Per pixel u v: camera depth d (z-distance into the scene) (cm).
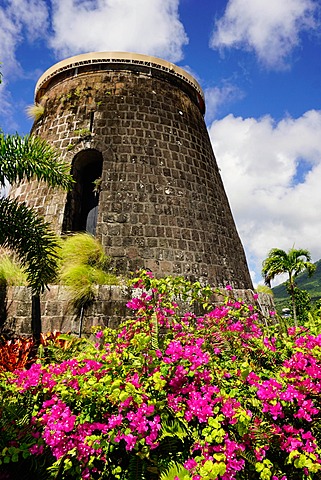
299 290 1961
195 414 279
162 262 970
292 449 263
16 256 945
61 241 912
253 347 387
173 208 1059
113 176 1055
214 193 1206
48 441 288
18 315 759
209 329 415
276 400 282
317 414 288
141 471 286
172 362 310
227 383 317
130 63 1277
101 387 293
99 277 849
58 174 700
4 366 589
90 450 286
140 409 274
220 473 241
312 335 350
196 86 1420
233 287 1062
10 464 331
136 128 1148
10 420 341
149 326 404
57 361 535
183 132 1234
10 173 643
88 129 1139
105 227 981
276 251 1794
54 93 1318
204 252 1046
